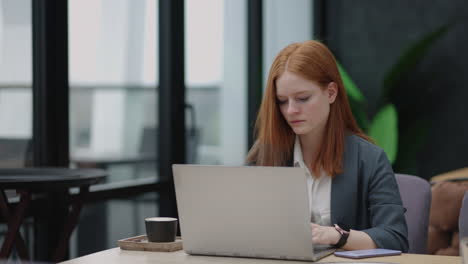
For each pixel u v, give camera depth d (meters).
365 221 1.79
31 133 2.42
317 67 1.72
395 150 4.68
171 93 3.32
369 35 5.24
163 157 3.32
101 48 2.83
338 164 1.78
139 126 3.12
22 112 2.37
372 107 5.23
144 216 3.15
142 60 3.14
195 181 1.48
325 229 1.56
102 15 2.83
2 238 2.20
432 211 2.21
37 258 2.45
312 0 5.21
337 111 1.81
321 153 1.79
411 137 5.04
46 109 2.46
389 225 1.67
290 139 1.85
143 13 3.14
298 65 1.71
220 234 1.48
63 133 2.54
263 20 4.38
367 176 1.79
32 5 2.42
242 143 4.13
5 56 2.29
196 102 3.60
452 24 5.00
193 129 3.54
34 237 2.44
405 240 1.66
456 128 5.00
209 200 1.47
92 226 2.76
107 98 2.87
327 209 1.79
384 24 5.20
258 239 1.45
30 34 2.42
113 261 1.46
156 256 1.52
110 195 2.81
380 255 1.47
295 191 1.37
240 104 4.11
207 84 3.71
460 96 4.99
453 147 5.00
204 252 1.52
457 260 1.42
